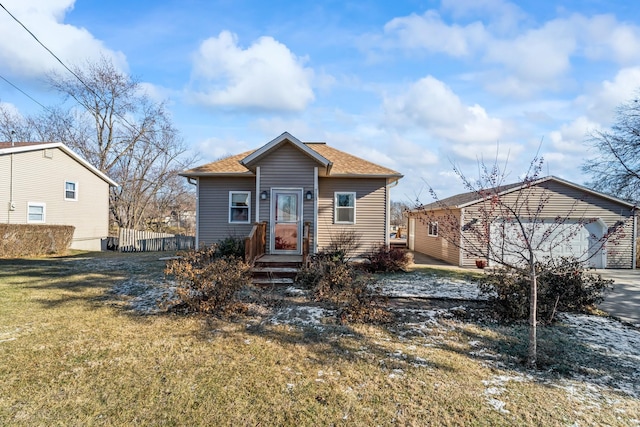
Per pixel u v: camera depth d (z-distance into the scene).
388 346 4.77
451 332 5.39
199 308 5.98
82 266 10.89
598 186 17.67
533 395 3.50
